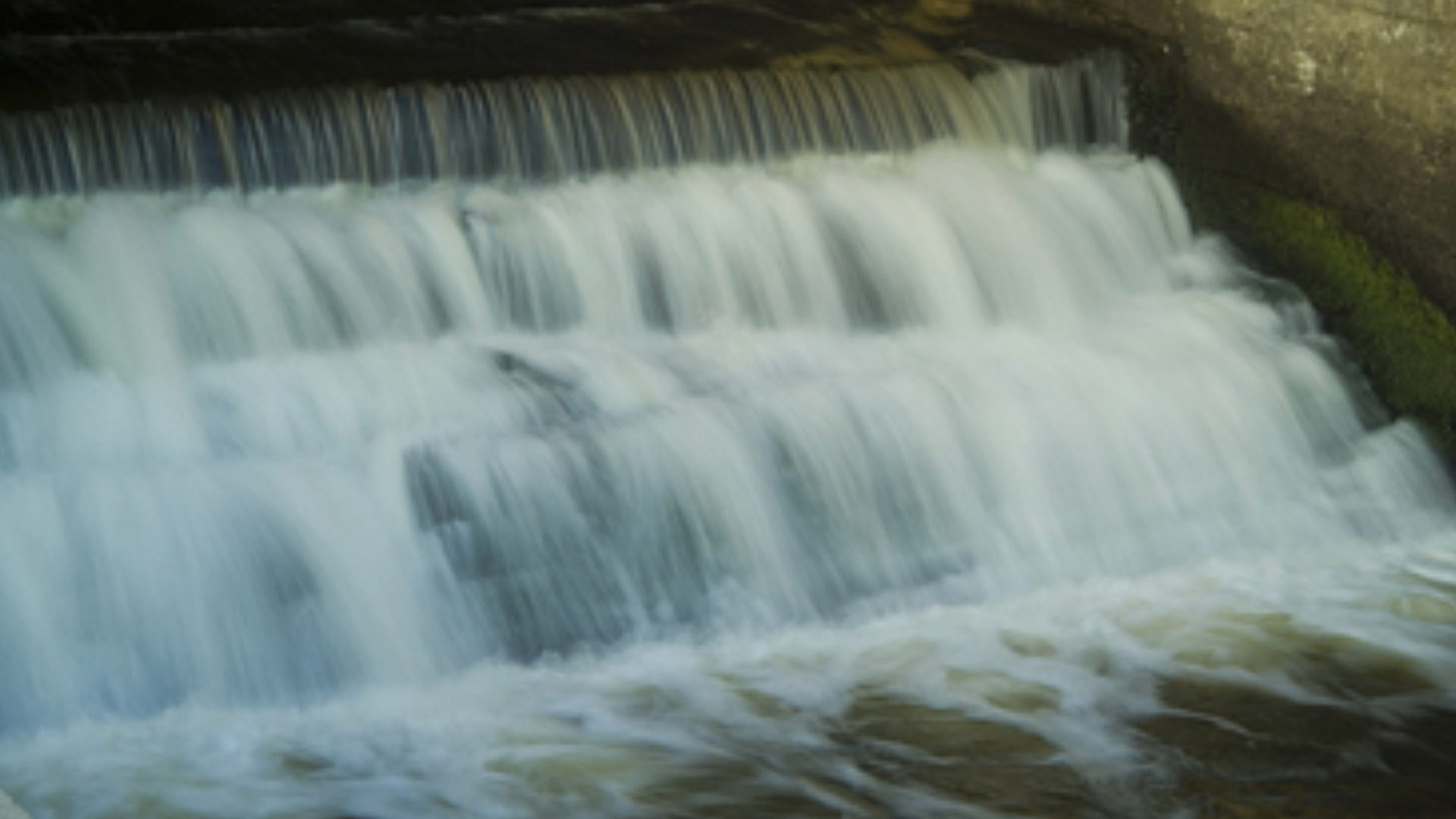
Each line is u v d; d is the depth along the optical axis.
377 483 7.19
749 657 7.23
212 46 9.05
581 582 7.30
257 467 7.12
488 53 9.30
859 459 7.96
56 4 9.58
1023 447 8.29
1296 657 7.40
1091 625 7.64
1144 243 9.94
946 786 6.27
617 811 6.01
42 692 6.36
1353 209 9.63
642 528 7.46
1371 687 7.15
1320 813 6.22
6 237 7.41
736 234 8.78
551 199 8.55
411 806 5.99
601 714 6.71
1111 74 10.12
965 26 10.65
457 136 8.43
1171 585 8.05
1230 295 9.72
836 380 8.30
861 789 6.23
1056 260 9.45
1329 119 9.63
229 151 7.98
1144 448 8.56
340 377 7.75
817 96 9.23
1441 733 6.80
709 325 8.72
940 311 9.11
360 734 6.49
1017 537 8.10
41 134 7.60
